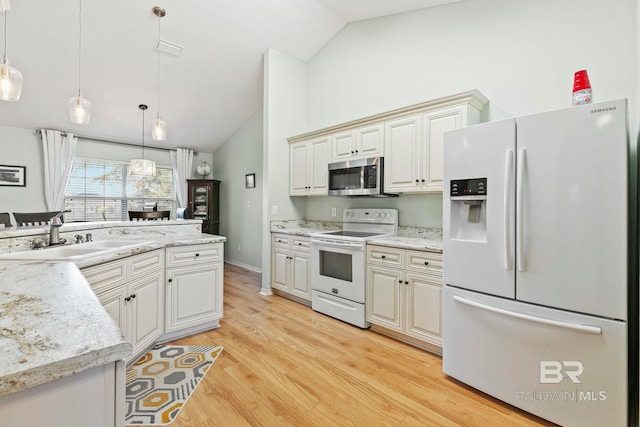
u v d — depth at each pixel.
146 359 2.12
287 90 3.97
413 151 2.66
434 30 2.88
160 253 2.29
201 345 2.34
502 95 2.46
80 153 4.84
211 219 5.64
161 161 5.73
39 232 1.98
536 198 1.51
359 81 3.53
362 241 2.66
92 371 0.62
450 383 1.86
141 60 3.55
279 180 3.88
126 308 1.91
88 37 3.11
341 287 2.85
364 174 2.95
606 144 1.34
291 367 2.03
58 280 1.13
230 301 3.46
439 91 2.84
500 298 1.65
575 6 2.13
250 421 1.53
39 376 0.53
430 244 2.33
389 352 2.25
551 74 2.23
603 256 1.35
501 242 1.64
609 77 2.00
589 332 1.36
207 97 4.48
